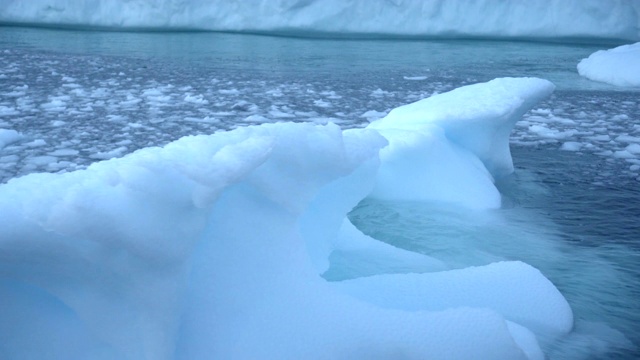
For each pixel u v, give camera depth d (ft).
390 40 39.99
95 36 38.06
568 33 39.52
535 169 12.96
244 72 25.91
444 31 40.57
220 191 4.09
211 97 20.39
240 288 4.64
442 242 8.85
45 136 14.64
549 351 5.88
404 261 7.41
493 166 12.31
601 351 6.02
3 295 4.03
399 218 9.57
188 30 41.47
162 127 15.90
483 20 40.16
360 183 6.33
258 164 4.25
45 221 3.73
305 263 5.04
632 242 9.03
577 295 7.36
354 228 7.88
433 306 5.81
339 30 40.57
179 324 4.21
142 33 40.24
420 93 21.85
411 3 40.19
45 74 23.99
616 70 25.48
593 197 11.14
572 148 14.71
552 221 9.86
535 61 31.30
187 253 4.11
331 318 4.79
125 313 4.09
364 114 17.95
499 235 9.18
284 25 40.42
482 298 6.04
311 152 5.07
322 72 26.43
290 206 5.00
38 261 3.90
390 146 10.21
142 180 3.93
